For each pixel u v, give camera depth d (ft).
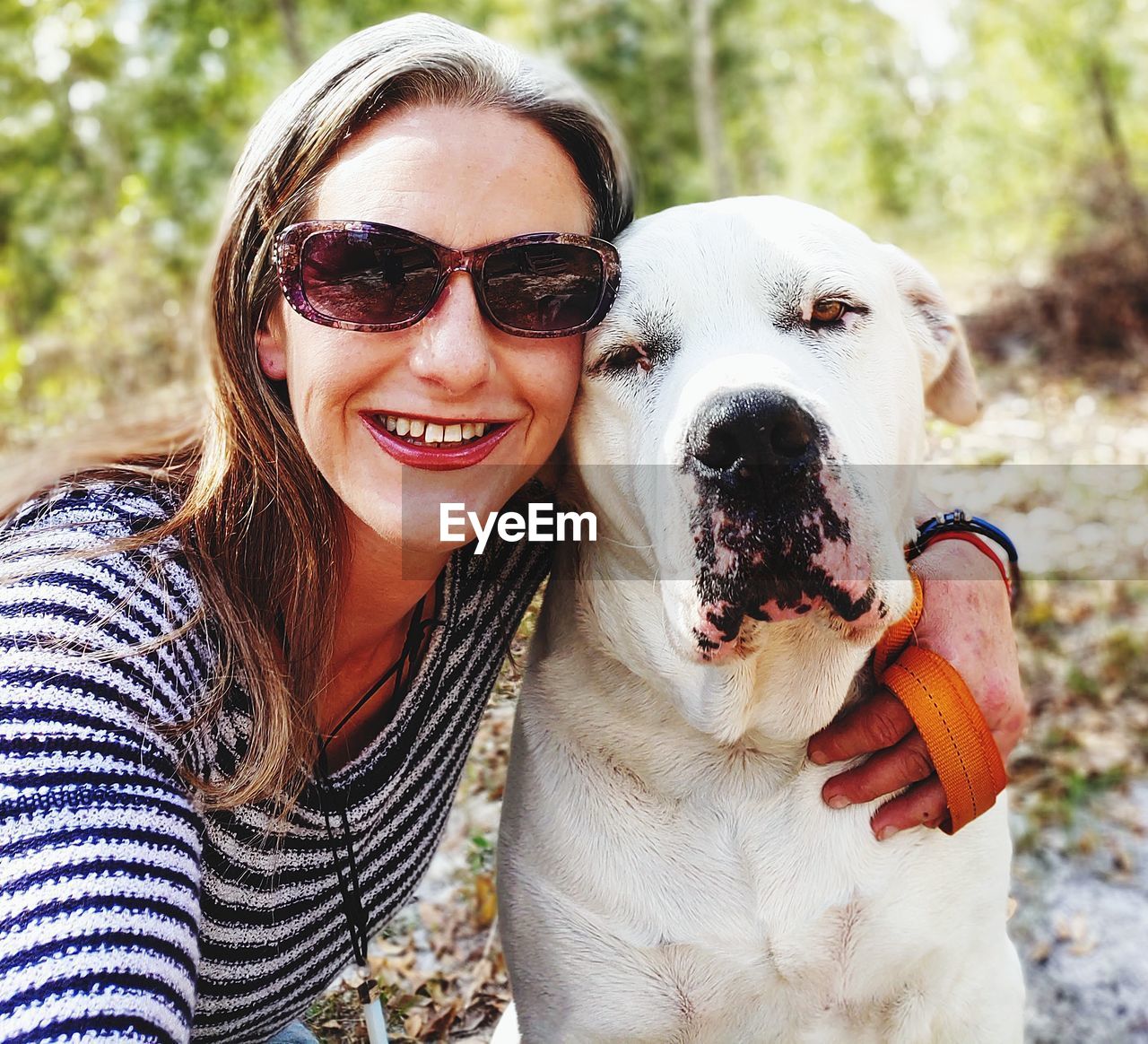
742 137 23.41
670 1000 1.73
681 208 1.86
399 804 1.73
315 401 1.46
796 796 1.69
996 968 1.77
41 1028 1.00
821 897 1.67
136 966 1.08
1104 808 3.35
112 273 8.67
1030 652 4.17
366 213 1.44
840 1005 1.73
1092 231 9.24
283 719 1.41
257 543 1.51
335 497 1.55
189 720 1.30
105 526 1.38
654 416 1.67
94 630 1.25
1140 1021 2.56
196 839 1.26
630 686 1.77
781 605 1.47
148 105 14.80
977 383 2.12
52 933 1.05
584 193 1.69
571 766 1.81
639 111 20.07
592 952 1.75
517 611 1.90
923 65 16.81
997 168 11.04
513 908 1.85
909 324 1.98
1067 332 8.82
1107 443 6.48
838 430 1.51
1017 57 11.04
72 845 1.10
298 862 1.60
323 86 1.48
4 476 1.63
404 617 1.72
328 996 2.36
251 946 1.60
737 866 1.70
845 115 18.81
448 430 1.54
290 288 1.42
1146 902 2.93
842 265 1.75
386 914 1.86
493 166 1.50
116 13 14.29
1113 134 10.38
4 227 15.39
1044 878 3.06
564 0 19.38
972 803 1.61
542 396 1.59
